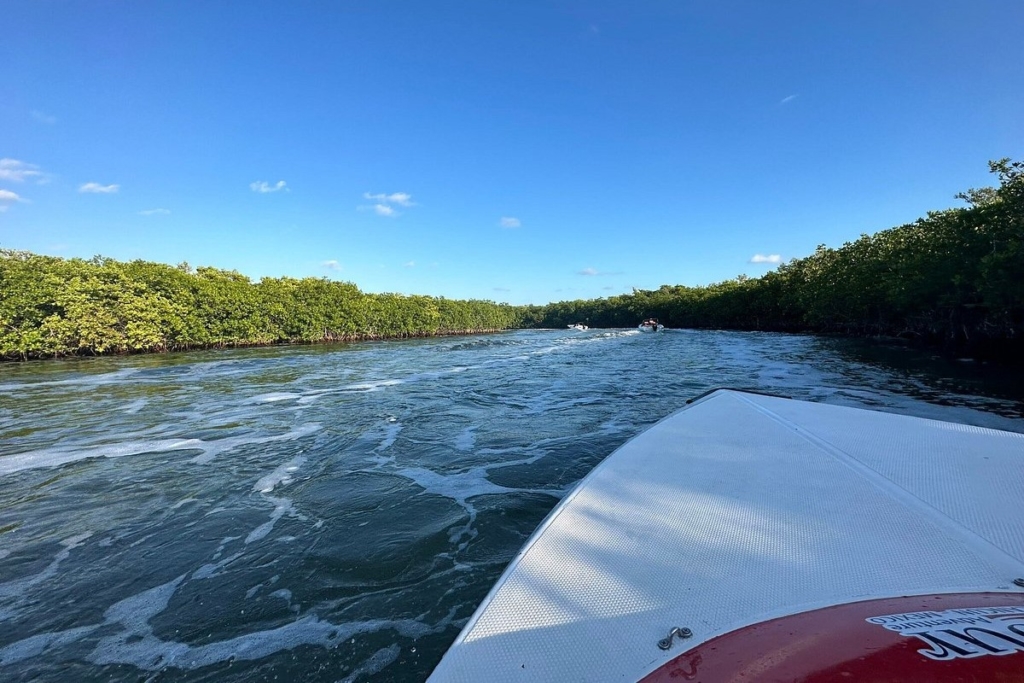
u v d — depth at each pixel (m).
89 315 22.45
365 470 5.62
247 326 31.14
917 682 1.12
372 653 2.59
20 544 3.95
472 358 20.25
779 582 1.92
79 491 5.10
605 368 15.42
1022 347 17.77
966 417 7.57
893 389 10.26
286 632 2.79
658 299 67.75
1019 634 1.37
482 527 4.03
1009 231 15.65
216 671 2.50
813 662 1.28
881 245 29.22
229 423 8.18
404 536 3.91
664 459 3.39
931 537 2.21
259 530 4.12
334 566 3.49
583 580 2.01
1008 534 2.23
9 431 7.78
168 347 26.75
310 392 11.43
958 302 19.23
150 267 27.44
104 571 3.52
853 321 31.83
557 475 5.27
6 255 24.17
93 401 10.51
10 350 20.09
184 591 3.24
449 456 6.07
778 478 2.96
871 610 1.64
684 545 2.25
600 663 1.55
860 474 2.95
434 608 2.97
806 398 9.25
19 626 2.92
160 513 4.52
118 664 2.58
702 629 1.67
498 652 1.63
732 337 33.09
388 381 13.18
